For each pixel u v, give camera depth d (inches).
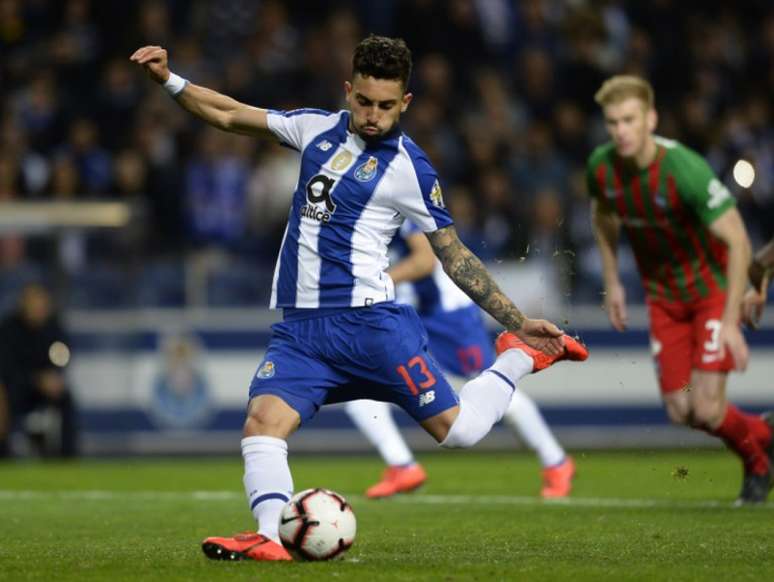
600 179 1202.0
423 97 2456.9
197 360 2097.7
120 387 2096.5
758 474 1208.2
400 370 815.7
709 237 1187.9
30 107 2368.4
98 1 2551.7
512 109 2468.0
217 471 1760.6
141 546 900.6
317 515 770.8
